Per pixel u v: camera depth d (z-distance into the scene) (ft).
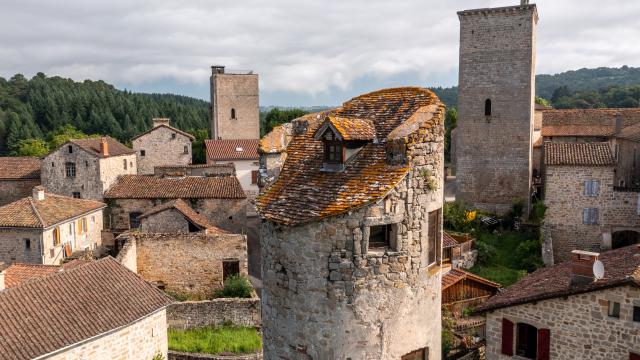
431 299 39.19
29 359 62.54
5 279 88.63
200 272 116.47
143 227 126.52
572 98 391.24
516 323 62.95
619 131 159.84
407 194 36.27
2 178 170.19
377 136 39.75
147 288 84.89
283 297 38.14
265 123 282.97
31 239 118.52
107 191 149.79
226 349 91.76
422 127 36.94
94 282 81.10
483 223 143.64
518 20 144.77
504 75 147.95
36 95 415.44
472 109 151.94
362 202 34.30
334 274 35.12
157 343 82.53
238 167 201.77
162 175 169.58
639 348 53.88
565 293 57.57
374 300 35.73
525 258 123.85
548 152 131.44
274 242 38.63
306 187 39.17
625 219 123.34
